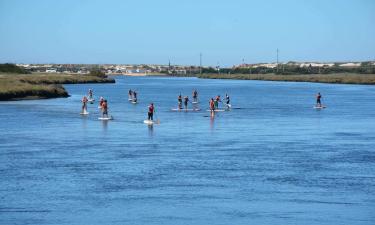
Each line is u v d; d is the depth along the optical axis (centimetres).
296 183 4019
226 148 5516
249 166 4597
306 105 11969
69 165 4612
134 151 5319
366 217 3250
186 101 10388
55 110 10000
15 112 9519
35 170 4419
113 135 6500
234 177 4200
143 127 7369
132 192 3762
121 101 13100
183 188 3872
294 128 7319
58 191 3781
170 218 3228
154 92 17938
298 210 3381
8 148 5478
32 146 5616
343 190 3828
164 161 4803
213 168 4509
